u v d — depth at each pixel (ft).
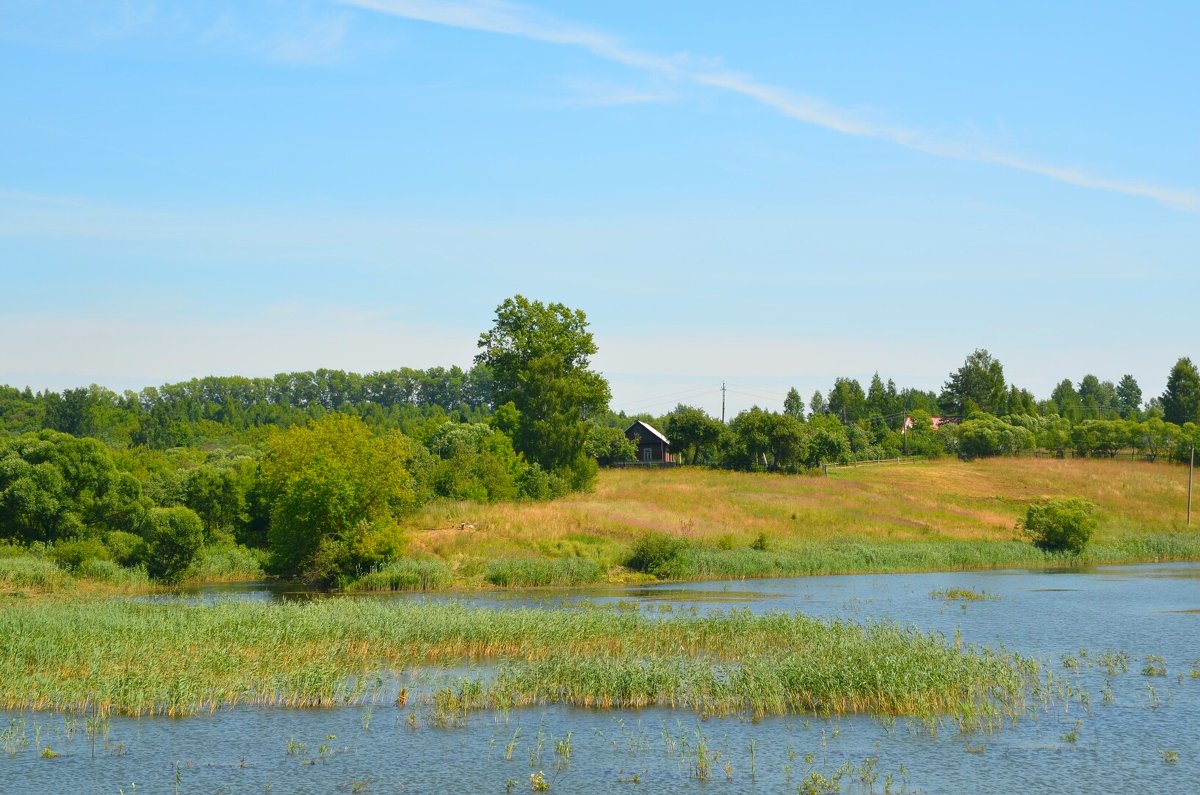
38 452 251.80
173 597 188.85
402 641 122.83
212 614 137.69
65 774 79.05
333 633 124.88
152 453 387.34
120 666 108.06
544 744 86.58
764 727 92.12
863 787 75.20
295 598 191.83
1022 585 215.51
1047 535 284.41
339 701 101.14
